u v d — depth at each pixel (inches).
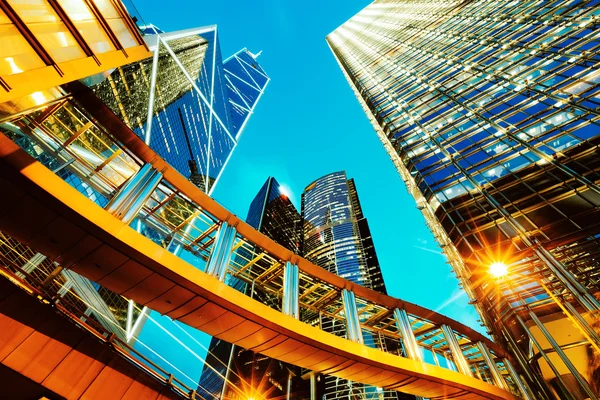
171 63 5044.3
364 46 3550.7
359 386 3221.0
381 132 2033.7
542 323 723.4
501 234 879.7
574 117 927.0
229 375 4699.8
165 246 685.9
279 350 600.7
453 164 1186.6
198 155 7037.4
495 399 737.6
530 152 975.0
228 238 628.7
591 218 732.0
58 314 436.1
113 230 413.4
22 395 402.3
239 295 513.3
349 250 5442.9
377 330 892.6
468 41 1811.0
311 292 837.2
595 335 631.2
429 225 1498.5
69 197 386.3
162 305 523.5
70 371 417.7
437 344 1021.2
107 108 515.5
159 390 494.9
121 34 532.1
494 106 1249.4
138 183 528.1
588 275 674.8
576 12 1232.8
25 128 514.9
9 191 373.1
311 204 7529.5
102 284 494.3
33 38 352.5
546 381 689.0
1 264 411.2
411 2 3250.5
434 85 1732.3
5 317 387.5
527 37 1390.3
